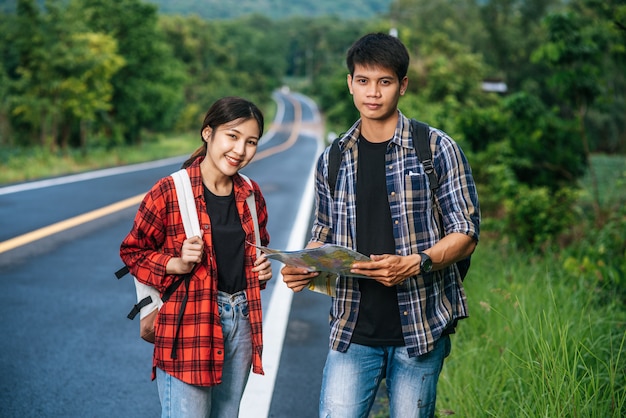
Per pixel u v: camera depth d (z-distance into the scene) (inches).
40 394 174.9
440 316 108.3
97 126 1391.5
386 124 108.2
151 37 1423.5
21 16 1031.0
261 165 1112.8
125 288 284.2
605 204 401.1
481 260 311.1
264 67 5113.2
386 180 107.0
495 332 189.2
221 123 107.8
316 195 115.4
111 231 416.2
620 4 352.2
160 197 107.6
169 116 1738.4
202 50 3344.0
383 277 100.2
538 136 381.7
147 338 111.0
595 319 192.5
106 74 1095.0
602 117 1185.4
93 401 172.2
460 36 2760.8
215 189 111.5
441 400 164.6
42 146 1058.7
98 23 1365.7
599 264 241.0
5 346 209.0
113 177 768.9
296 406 173.9
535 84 2171.5
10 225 418.0
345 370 109.6
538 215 354.9
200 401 108.3
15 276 295.4
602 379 147.7
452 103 522.9
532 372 130.3
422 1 3353.8
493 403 150.0
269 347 218.8
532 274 265.4
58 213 474.3
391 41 105.7
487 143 430.9
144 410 168.7
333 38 6643.7
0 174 701.9
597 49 375.9
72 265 321.1
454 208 105.4
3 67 1086.4
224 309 110.0
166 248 109.4
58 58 1018.1
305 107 4635.8
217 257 109.7
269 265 113.2
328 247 96.4
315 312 264.5
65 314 244.7
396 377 110.5
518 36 2495.1
